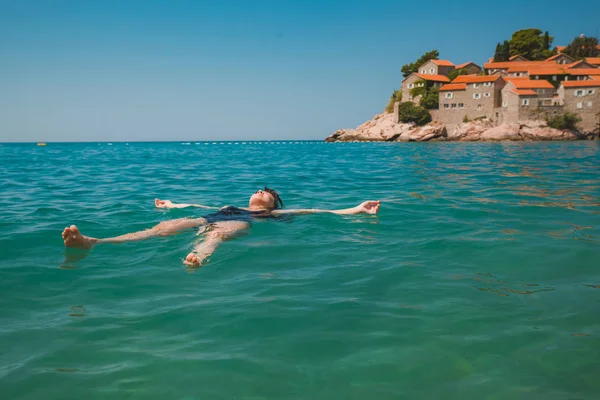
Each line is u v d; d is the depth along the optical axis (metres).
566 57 92.75
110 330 3.28
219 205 9.62
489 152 34.31
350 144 77.62
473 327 3.34
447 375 2.71
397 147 53.41
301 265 4.91
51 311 3.65
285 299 3.88
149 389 2.56
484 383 2.62
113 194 11.12
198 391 2.55
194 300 3.86
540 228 6.62
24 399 2.47
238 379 2.66
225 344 3.07
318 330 3.28
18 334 3.22
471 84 84.25
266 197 8.06
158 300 3.87
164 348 3.01
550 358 2.88
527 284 4.27
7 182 13.91
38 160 27.39
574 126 76.44
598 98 74.75
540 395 2.51
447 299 3.88
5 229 6.75
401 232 6.48
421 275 4.55
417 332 3.26
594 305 3.74
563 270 4.68
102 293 4.05
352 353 2.96
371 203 7.93
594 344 3.06
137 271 4.70
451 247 5.61
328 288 4.17
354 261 5.06
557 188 11.20
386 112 108.00
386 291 4.09
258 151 44.47
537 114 77.44
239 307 3.69
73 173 17.52
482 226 6.80
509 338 3.15
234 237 6.18
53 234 6.40
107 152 43.44
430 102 90.06
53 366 2.79
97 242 5.59
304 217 7.57
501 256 5.20
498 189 11.11
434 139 86.69
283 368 2.77
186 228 6.45
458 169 17.75
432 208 8.42
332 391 2.55
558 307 3.70
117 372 2.72
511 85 79.44
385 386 2.60
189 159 28.62
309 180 14.48
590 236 6.09
